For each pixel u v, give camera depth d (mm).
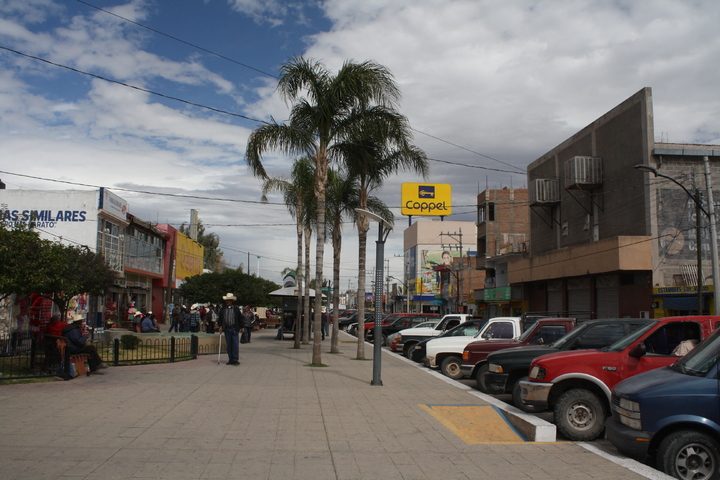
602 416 8344
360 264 20984
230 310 16750
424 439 7844
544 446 7578
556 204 38094
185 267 56156
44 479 5613
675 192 27453
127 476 5793
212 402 10102
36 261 12734
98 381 12203
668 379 6812
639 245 27172
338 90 16500
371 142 18781
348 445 7398
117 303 37750
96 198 31328
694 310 24984
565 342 10375
